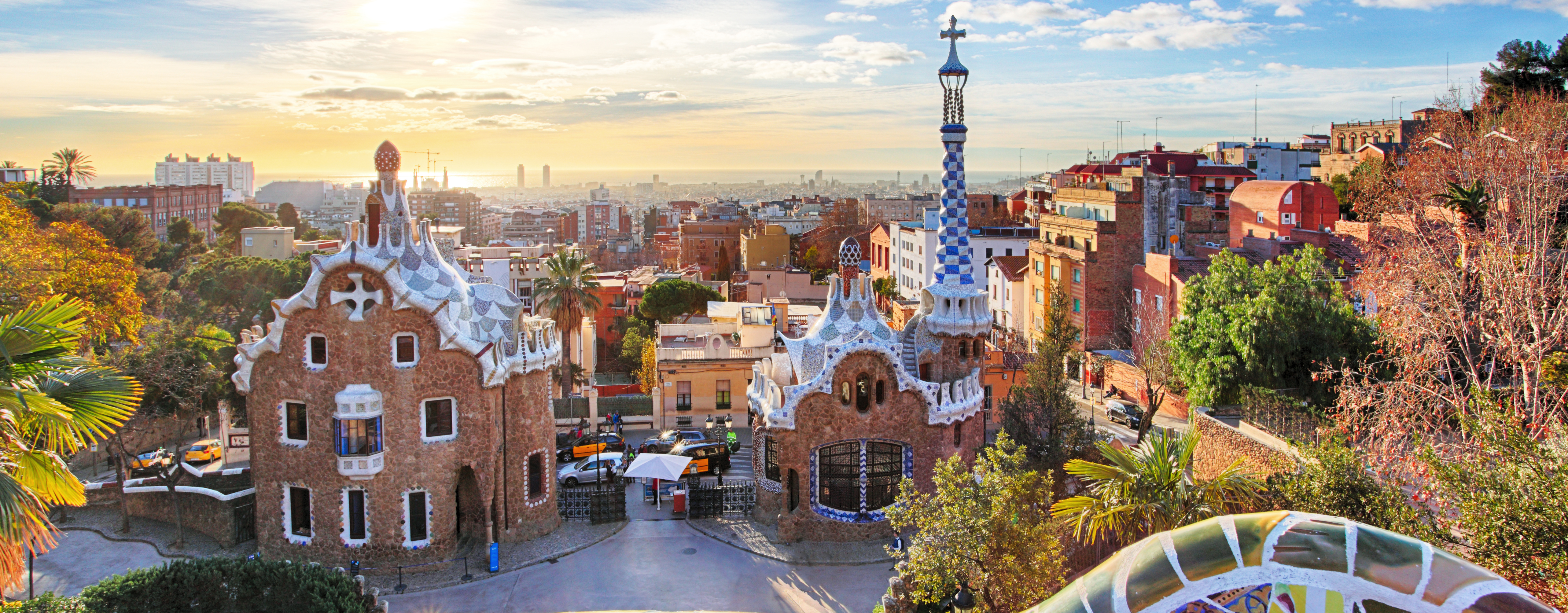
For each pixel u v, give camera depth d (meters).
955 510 30.91
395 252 41.00
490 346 41.84
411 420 40.84
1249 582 9.18
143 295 96.62
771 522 46.53
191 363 63.06
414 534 41.56
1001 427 65.06
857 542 44.59
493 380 42.00
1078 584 10.21
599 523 47.00
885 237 145.50
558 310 74.25
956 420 46.19
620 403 70.44
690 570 41.69
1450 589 8.58
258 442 42.12
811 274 136.00
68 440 26.92
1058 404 49.34
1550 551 23.64
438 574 41.06
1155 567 9.71
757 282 138.75
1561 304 40.97
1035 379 50.19
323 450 40.69
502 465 43.31
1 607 27.20
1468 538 26.88
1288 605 8.95
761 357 68.06
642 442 64.19
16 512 23.33
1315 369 54.19
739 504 48.53
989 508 31.11
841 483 45.28
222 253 121.62
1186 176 109.88
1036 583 29.72
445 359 41.22
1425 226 52.19
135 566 41.34
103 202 166.50
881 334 47.47
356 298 39.94
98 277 66.38
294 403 41.47
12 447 24.97
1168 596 9.40
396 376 40.41
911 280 128.75
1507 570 24.20
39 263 61.16
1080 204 99.81
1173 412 68.38
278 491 41.97
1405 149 96.38
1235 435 47.09
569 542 44.62
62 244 70.56
